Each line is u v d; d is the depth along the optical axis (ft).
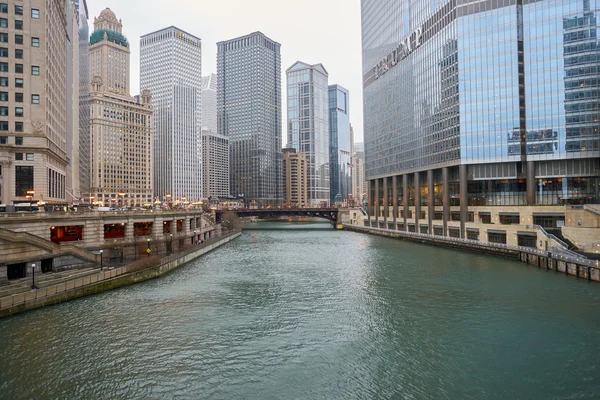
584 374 112.27
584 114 342.23
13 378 108.99
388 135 559.79
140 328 147.23
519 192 386.11
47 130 301.43
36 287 171.53
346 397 102.27
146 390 104.99
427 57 451.94
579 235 262.67
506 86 368.48
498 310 168.04
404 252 348.59
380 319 159.63
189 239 357.82
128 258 259.60
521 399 100.42
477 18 381.60
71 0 497.46
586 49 341.82
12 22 284.00
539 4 359.25
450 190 435.94
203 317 161.17
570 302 175.83
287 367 118.32
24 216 205.05
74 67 540.11
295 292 202.59
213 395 103.09
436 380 110.22
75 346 129.90
